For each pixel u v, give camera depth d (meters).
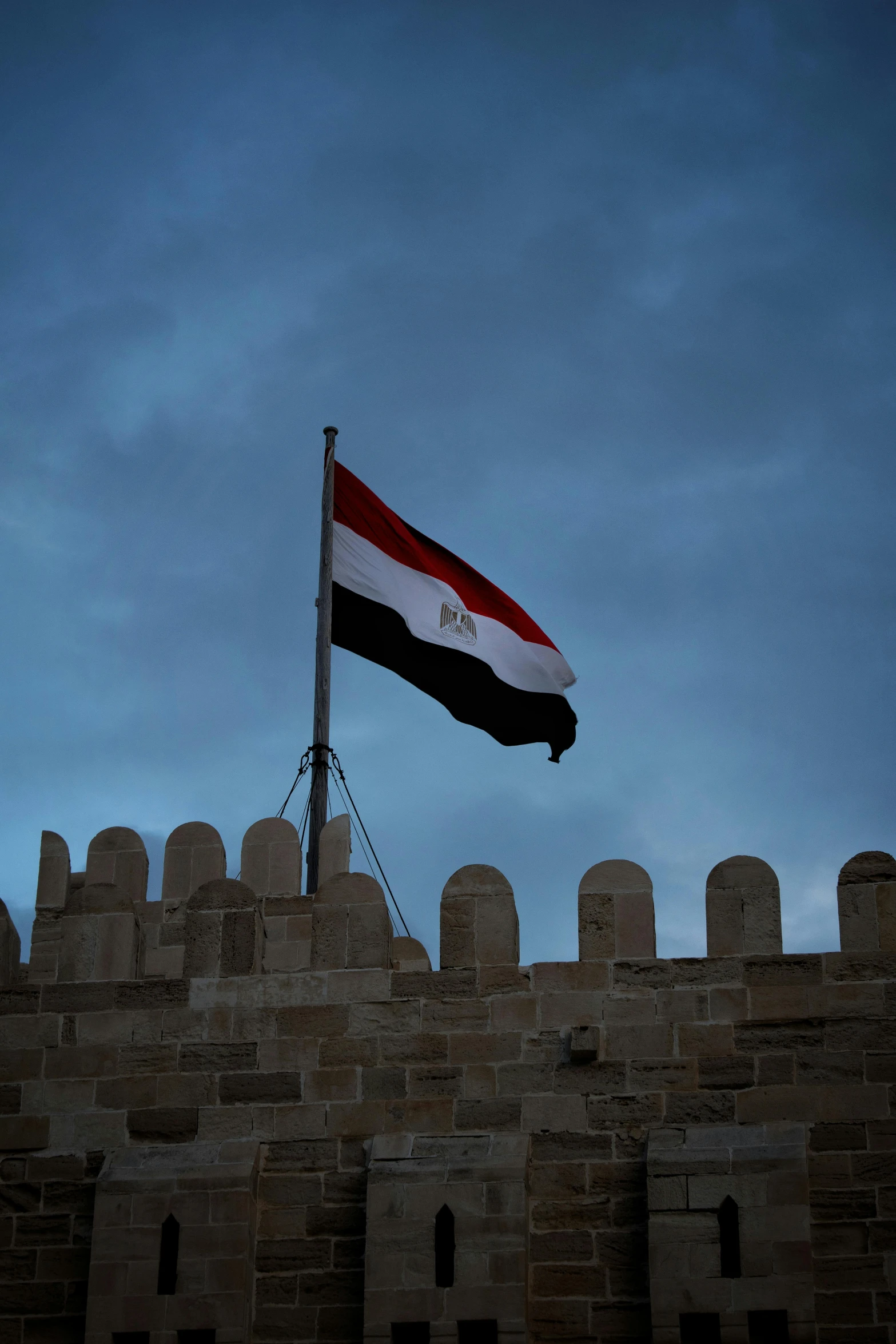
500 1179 23.92
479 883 26.03
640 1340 23.42
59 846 33.41
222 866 32.38
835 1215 23.58
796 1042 24.59
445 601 35.12
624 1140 24.41
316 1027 25.52
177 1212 24.33
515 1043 25.08
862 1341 22.92
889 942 24.98
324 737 33.25
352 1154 24.80
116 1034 25.80
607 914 25.62
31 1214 24.89
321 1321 23.97
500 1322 23.25
